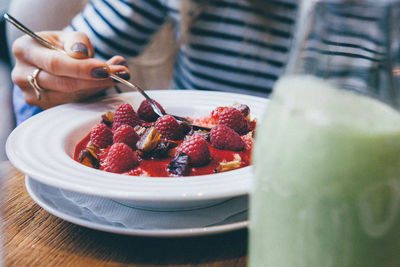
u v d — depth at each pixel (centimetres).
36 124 119
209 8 200
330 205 46
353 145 44
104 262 71
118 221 78
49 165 88
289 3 197
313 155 46
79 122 127
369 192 45
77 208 82
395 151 44
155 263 70
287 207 49
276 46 204
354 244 47
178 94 155
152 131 111
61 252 73
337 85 47
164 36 257
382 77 46
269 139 50
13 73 152
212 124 137
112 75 140
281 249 51
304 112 47
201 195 72
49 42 146
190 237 77
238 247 74
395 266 49
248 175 84
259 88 214
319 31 46
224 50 207
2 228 80
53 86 146
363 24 44
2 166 106
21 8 225
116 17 203
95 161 108
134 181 82
